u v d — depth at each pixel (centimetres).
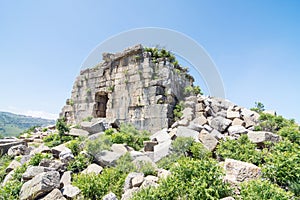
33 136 1352
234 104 1309
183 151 692
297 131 836
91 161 695
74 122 1459
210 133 840
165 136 859
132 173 550
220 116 1081
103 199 461
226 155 658
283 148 633
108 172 589
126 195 464
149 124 1104
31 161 677
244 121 1039
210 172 420
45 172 532
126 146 799
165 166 629
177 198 405
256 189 403
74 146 775
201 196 388
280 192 391
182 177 431
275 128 964
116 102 1279
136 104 1188
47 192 503
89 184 523
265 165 530
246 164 509
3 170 731
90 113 1411
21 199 494
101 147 757
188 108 1091
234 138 822
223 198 381
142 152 744
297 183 455
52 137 1092
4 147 996
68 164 661
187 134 814
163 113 1068
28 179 565
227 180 458
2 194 516
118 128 1109
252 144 704
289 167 475
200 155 664
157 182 490
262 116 1051
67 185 533
